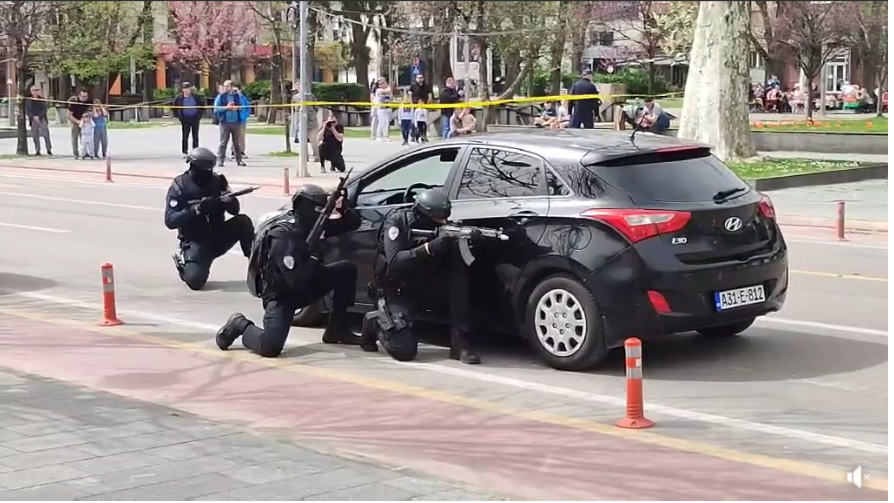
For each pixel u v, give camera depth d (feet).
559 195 28.73
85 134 109.70
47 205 71.20
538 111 148.77
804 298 38.99
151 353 31.04
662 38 187.11
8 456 21.31
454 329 30.25
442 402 25.84
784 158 97.40
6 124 177.37
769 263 29.17
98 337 33.17
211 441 22.31
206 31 188.24
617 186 28.04
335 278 31.50
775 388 27.17
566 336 28.60
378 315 30.63
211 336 33.58
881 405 25.53
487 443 22.45
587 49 199.00
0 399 25.64
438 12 147.64
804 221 62.90
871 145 105.70
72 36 131.13
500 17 143.74
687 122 92.38
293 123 116.37
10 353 30.91
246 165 98.84
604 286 27.55
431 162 32.01
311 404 25.66
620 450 21.93
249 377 28.32
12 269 46.57
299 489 19.33
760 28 197.67
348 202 32.71
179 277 44.57
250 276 31.55
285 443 22.22
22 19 117.19
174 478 19.97
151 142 134.92
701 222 27.91
